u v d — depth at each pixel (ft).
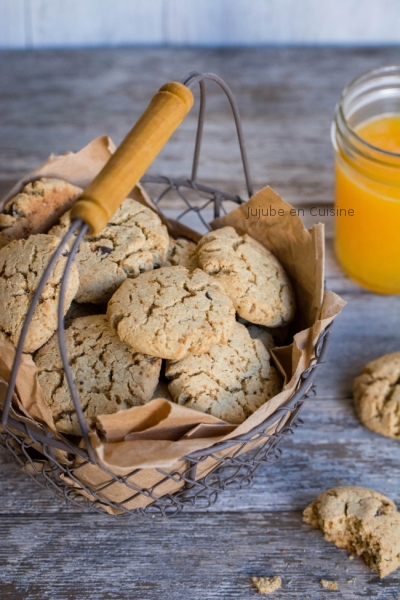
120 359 2.24
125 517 2.40
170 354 2.19
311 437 2.52
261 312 2.33
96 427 2.19
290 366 2.31
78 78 3.19
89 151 2.46
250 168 2.99
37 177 2.43
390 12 3.18
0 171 2.94
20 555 2.35
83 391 2.22
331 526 2.35
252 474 2.39
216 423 2.15
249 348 2.32
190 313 2.23
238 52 3.25
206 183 2.95
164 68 3.22
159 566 2.34
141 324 2.21
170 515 2.36
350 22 3.21
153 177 2.56
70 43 3.25
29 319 2.00
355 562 2.35
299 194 2.93
